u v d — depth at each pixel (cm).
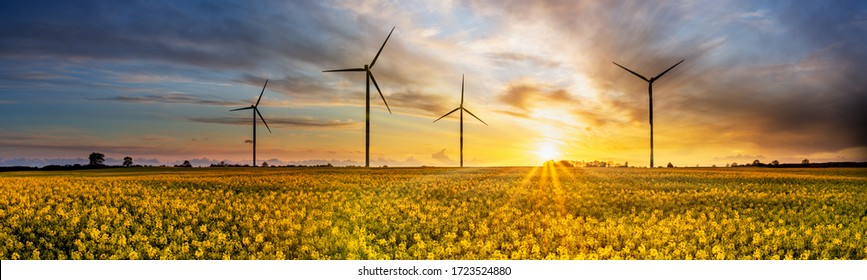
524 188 2547
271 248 1066
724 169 5403
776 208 1758
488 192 2339
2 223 1402
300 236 1205
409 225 1381
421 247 1083
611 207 1791
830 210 1712
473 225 1325
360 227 1356
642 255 1007
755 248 1089
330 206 1759
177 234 1230
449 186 2705
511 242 1155
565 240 1127
